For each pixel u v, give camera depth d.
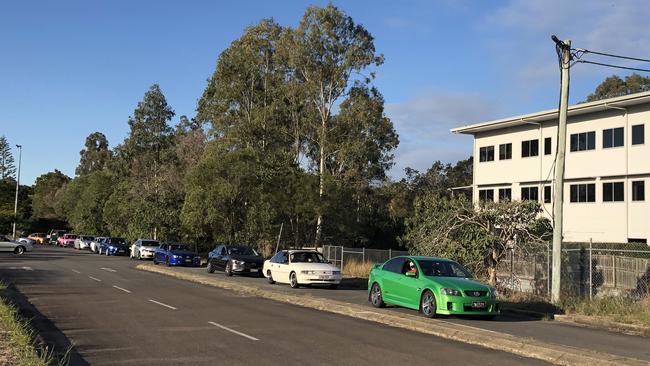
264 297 18.25
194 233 43.31
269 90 50.38
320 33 44.84
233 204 40.00
